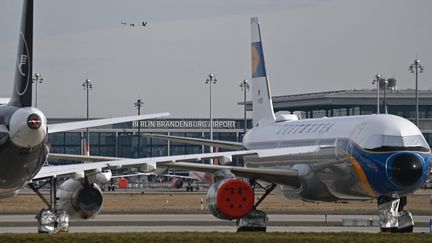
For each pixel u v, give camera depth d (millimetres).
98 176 103500
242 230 112188
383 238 76250
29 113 89250
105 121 92375
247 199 104938
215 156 102000
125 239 73125
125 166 95750
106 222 136000
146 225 129625
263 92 165250
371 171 112938
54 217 96500
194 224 131750
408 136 112312
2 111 91500
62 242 71688
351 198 122812
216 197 104750
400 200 115812
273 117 161875
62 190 101438
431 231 117375
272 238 75062
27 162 91688
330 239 75000
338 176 120562
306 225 129125
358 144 115562
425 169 111000
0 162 91125
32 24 91562
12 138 89438
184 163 113438
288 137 140125
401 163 110125
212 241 72938
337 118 129375
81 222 135750
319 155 124500
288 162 135125
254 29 168000
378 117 117000
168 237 74562
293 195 129875
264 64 164875
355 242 73562
